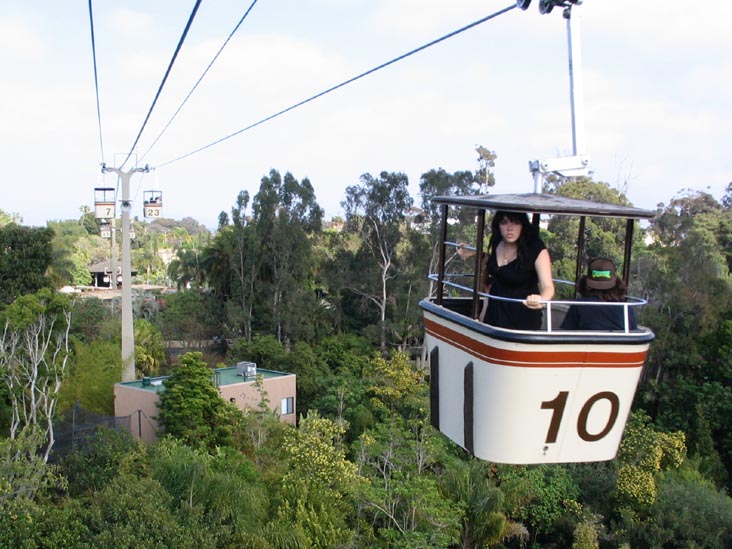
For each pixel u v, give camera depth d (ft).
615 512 99.66
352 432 117.08
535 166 18.31
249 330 169.48
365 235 171.63
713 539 89.25
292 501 75.97
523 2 18.39
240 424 98.84
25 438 67.72
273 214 172.55
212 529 63.98
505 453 17.52
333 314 175.94
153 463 73.92
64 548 55.21
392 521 78.07
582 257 21.53
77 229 420.36
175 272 220.02
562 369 16.90
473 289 18.52
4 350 82.07
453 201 19.43
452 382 19.67
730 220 185.57
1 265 123.95
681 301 132.57
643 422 112.68
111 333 155.53
